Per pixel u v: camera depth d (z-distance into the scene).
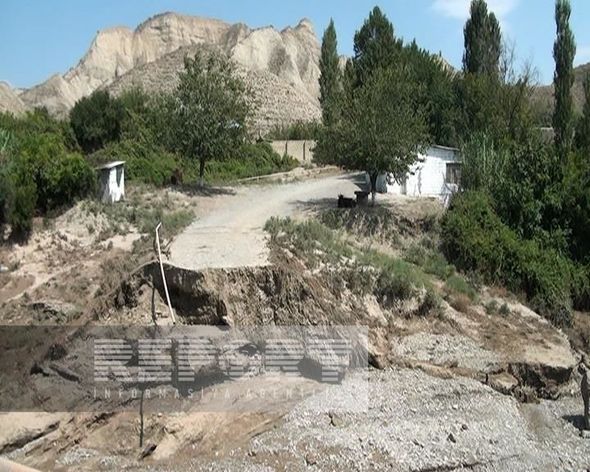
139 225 35.50
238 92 45.41
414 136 39.91
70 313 27.66
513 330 30.50
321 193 45.62
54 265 32.44
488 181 42.69
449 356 27.58
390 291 29.64
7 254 33.41
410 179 44.78
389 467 19.91
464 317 30.61
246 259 28.36
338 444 20.91
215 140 44.50
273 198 43.50
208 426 21.80
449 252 37.25
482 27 63.06
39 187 36.91
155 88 89.31
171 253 29.48
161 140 49.09
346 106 41.84
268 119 88.75
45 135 45.56
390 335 28.12
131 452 20.80
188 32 159.62
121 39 153.38
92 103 60.16
